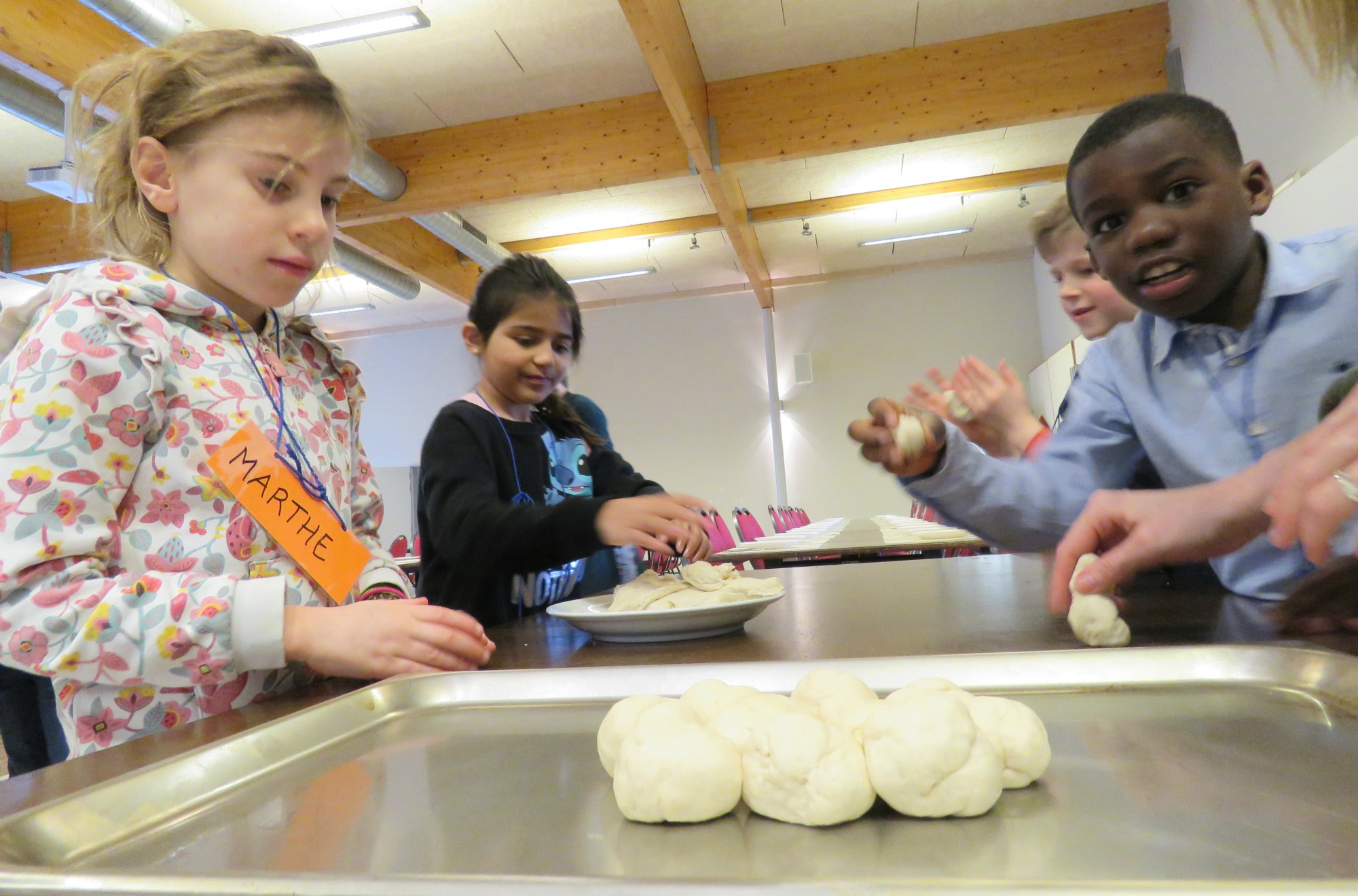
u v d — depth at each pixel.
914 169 5.67
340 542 0.75
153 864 0.29
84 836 0.31
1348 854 0.25
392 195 4.67
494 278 1.37
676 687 0.51
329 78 0.77
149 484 0.67
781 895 0.20
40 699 1.02
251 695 0.71
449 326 8.55
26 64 2.94
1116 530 0.63
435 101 4.45
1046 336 7.33
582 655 0.69
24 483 0.57
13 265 5.11
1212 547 0.56
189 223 0.71
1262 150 3.05
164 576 0.59
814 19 4.00
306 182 0.72
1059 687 0.47
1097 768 0.35
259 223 0.70
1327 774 0.33
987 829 0.30
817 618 0.82
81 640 0.55
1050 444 1.06
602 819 0.33
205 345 0.73
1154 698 0.45
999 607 0.82
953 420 1.27
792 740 0.33
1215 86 3.51
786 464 7.91
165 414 0.68
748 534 4.52
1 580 0.55
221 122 0.68
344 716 0.46
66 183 3.41
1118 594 0.86
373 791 0.37
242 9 3.47
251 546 0.71
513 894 0.21
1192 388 0.90
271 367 0.81
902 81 4.29
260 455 0.71
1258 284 0.84
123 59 0.78
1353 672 0.42
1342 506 0.38
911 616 0.79
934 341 7.71
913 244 7.29
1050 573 1.12
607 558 1.68
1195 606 0.75
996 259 7.65
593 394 8.23
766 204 6.21
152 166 0.71
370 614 0.62
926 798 0.31
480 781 0.38
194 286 0.77
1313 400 0.81
